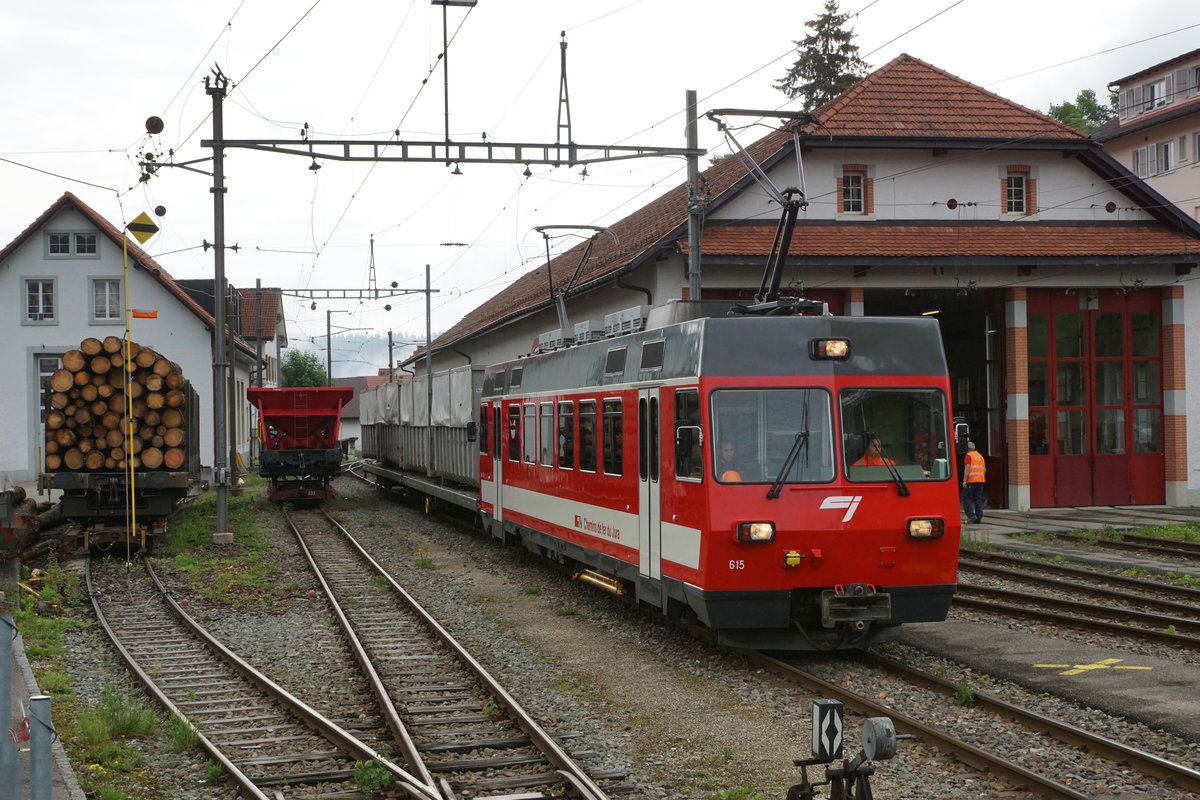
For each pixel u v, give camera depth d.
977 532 20.48
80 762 7.52
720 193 23.70
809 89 50.72
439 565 17.67
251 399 28.78
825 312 10.69
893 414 10.12
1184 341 25.56
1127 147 47.53
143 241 19.20
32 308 38.81
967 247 23.97
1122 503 25.73
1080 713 8.48
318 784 7.20
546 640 11.72
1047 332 25.45
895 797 6.71
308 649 11.55
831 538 9.81
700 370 9.95
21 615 12.72
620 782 7.08
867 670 10.02
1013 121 25.52
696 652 10.88
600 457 13.05
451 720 8.59
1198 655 10.46
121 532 18.48
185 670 10.70
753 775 7.20
